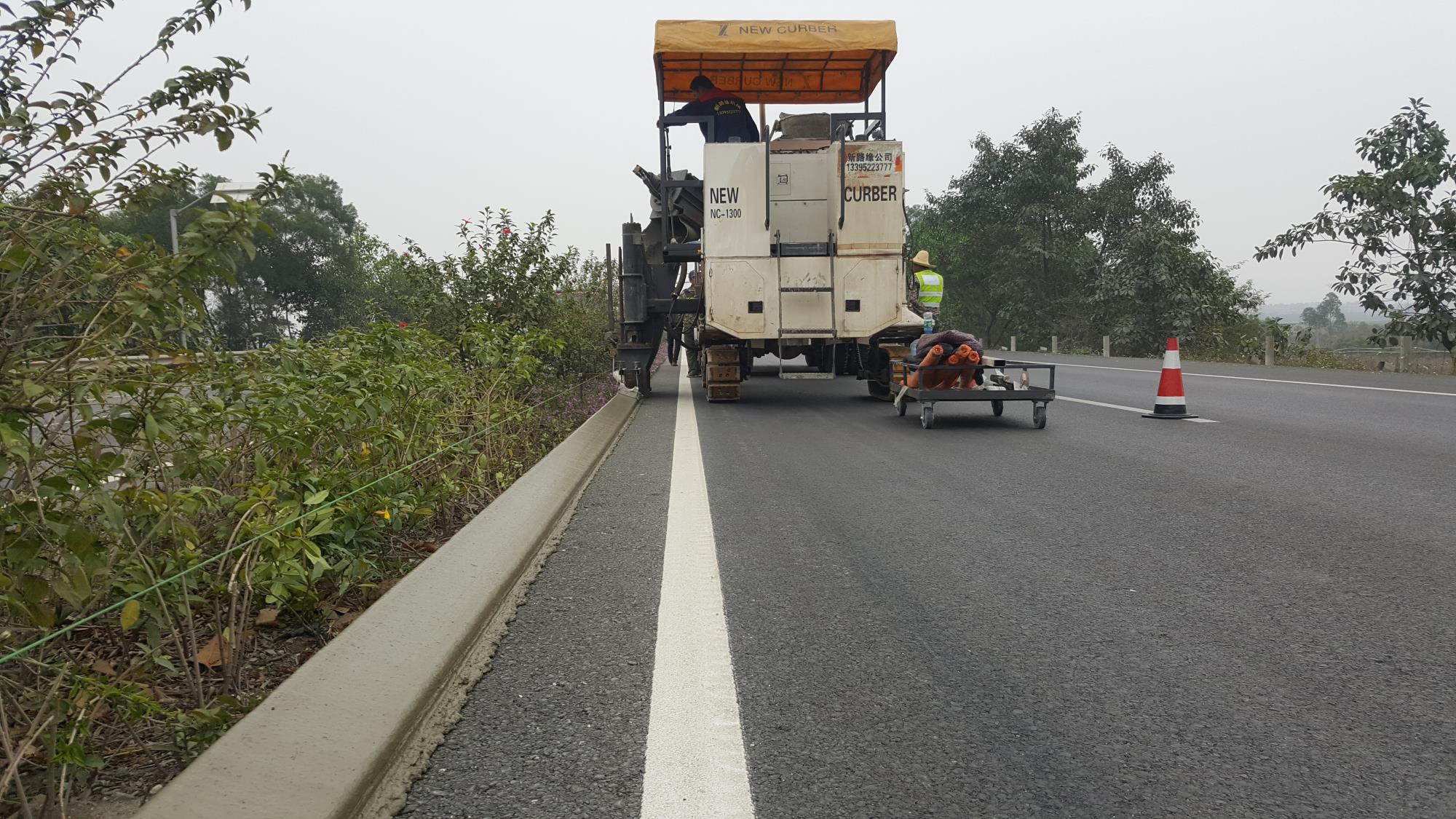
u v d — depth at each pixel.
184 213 3.14
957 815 2.29
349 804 2.26
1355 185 19.67
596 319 16.92
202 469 3.33
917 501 6.36
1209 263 35.78
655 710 2.94
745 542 5.20
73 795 2.36
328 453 4.60
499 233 11.07
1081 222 43.59
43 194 2.59
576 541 5.21
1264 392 13.85
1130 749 2.64
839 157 12.64
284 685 2.68
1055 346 32.41
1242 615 3.83
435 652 3.23
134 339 2.77
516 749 2.66
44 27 3.01
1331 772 2.50
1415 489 6.41
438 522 5.44
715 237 12.83
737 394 13.88
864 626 3.75
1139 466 7.66
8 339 2.39
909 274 14.73
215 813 2.04
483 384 7.83
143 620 2.96
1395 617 3.76
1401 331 20.45
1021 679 3.17
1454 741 2.67
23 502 2.33
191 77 3.00
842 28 13.38
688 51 13.38
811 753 2.63
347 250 63.25
